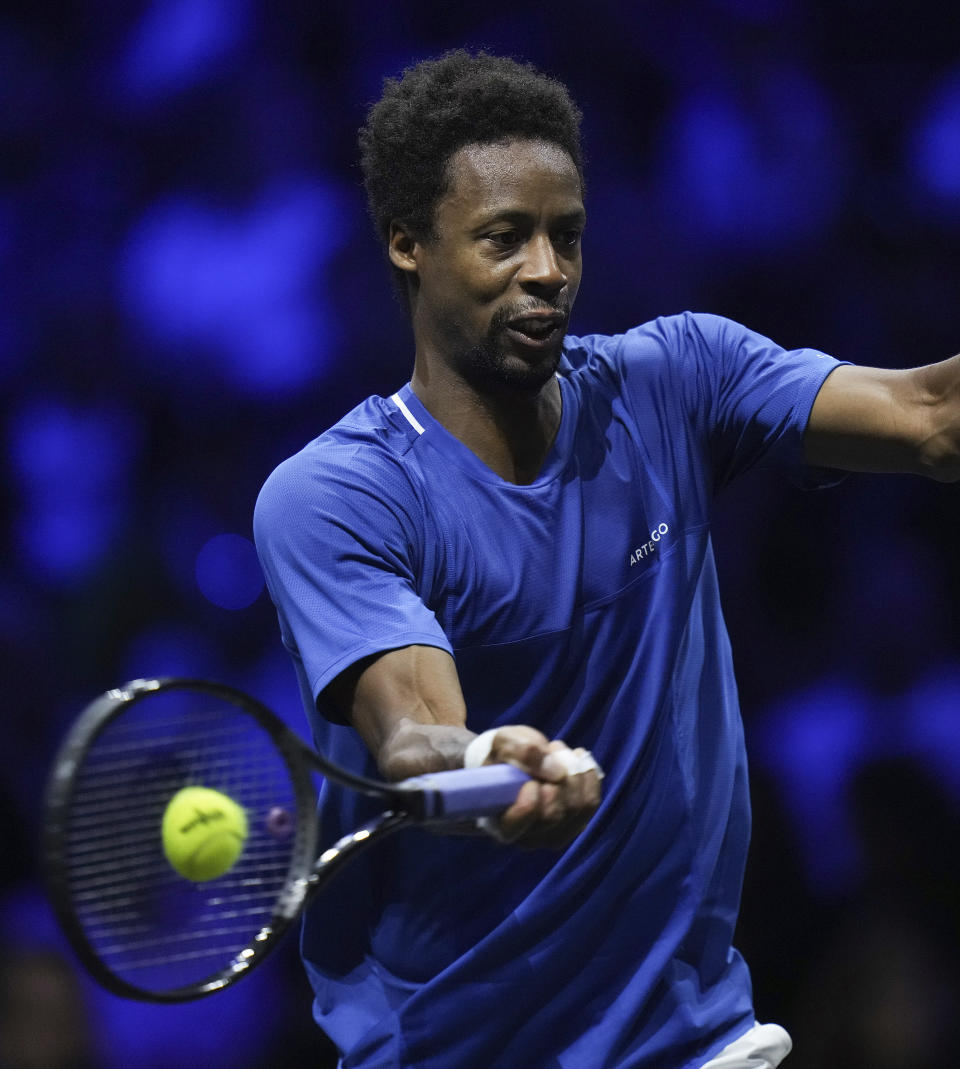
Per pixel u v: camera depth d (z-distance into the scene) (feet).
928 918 54.90
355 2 108.99
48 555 103.45
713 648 33.32
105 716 22.57
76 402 108.27
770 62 103.55
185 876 24.72
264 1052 66.18
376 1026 32.91
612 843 31.35
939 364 30.63
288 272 105.81
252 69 110.32
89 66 114.62
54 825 22.22
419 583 30.45
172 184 111.24
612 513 31.86
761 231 100.78
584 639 31.40
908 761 56.70
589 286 99.40
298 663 32.09
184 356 107.04
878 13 104.42
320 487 29.76
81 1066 52.37
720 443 33.45
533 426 31.35
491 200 29.66
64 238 111.75
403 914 32.55
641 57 103.30
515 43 105.81
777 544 96.89
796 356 32.65
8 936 53.47
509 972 31.71
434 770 25.81
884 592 95.40
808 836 74.74
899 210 101.71
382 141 31.30
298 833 24.62
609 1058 31.50
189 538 102.47
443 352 31.07
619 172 101.86
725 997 32.78
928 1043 53.21
